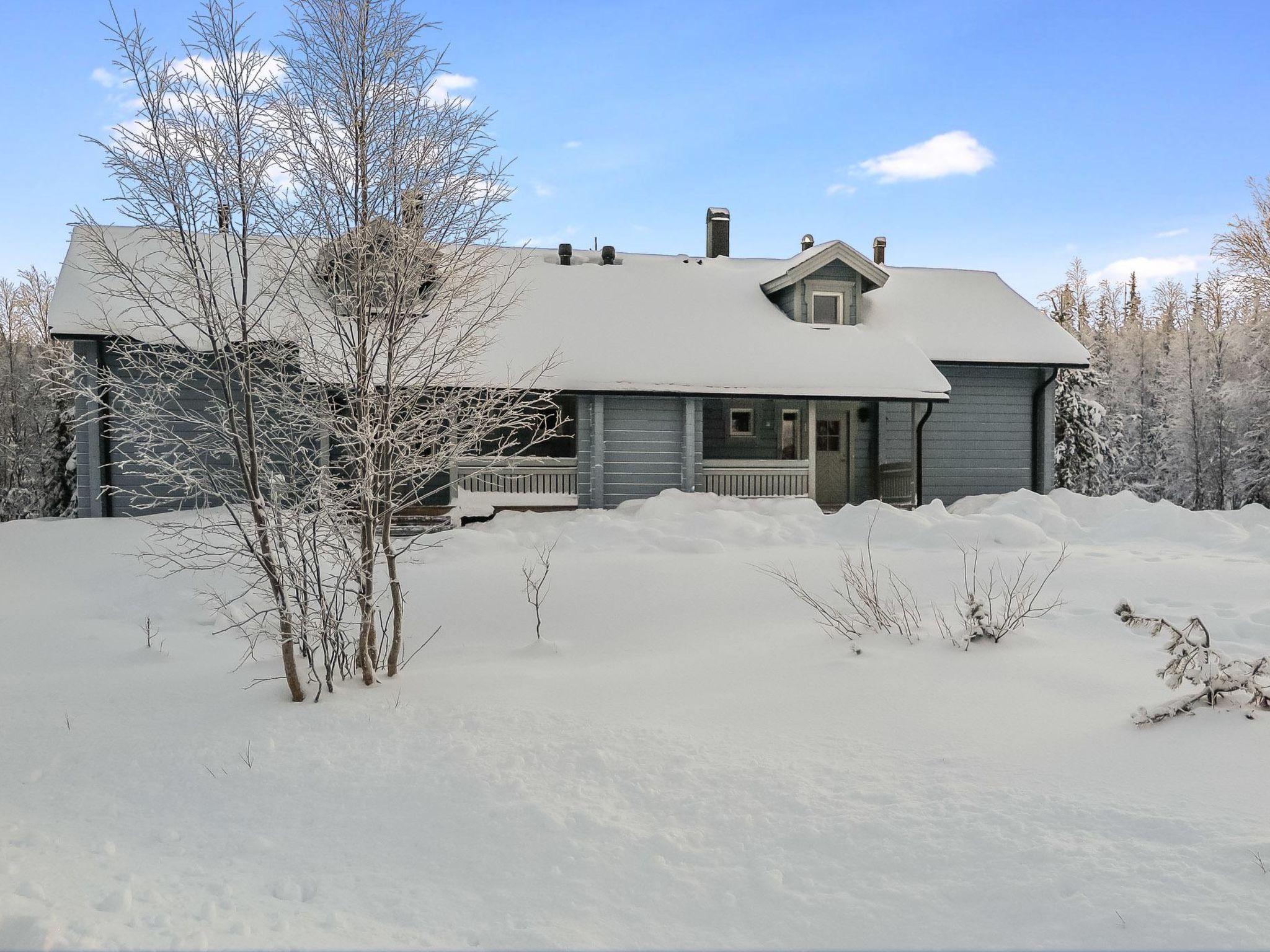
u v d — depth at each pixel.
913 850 3.30
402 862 3.45
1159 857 3.04
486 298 6.57
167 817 3.89
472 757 4.40
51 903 2.90
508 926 2.95
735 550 11.01
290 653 5.44
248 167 5.50
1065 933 2.70
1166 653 5.80
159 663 6.91
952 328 19.12
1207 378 29.88
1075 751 4.15
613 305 17.64
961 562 9.51
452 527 13.74
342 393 6.17
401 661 6.82
